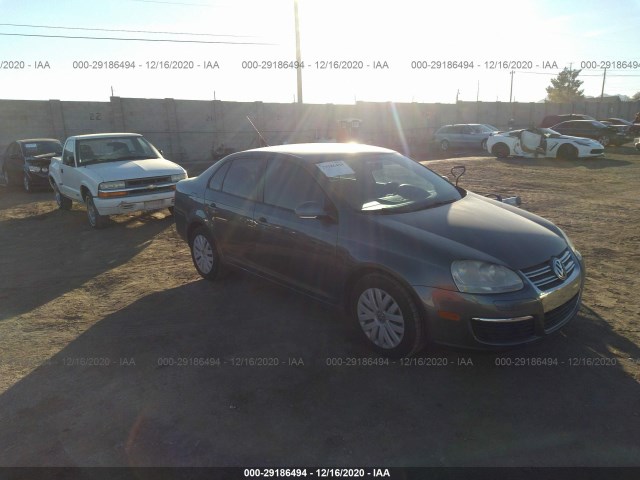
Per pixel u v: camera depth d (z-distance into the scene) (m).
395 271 3.37
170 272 5.96
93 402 3.24
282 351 3.84
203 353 3.86
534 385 3.27
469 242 3.40
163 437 2.87
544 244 3.52
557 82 77.88
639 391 3.16
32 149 14.16
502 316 3.14
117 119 23.38
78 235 8.23
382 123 33.56
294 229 4.12
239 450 2.74
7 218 9.99
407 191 4.29
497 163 17.22
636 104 48.91
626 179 12.66
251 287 5.27
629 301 4.50
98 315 4.70
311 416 3.02
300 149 4.67
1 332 4.36
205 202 5.23
